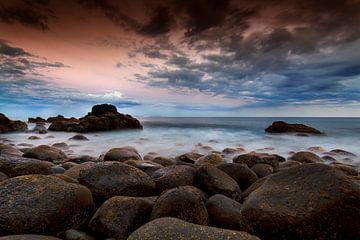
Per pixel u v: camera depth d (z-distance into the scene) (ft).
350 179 12.22
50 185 13.82
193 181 20.99
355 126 145.28
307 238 11.03
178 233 9.39
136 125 107.65
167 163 32.78
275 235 11.62
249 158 31.96
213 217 14.73
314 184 12.40
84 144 60.90
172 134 89.30
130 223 13.50
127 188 17.90
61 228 12.85
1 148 39.55
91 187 17.60
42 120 150.00
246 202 13.32
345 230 10.97
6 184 13.67
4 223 11.76
